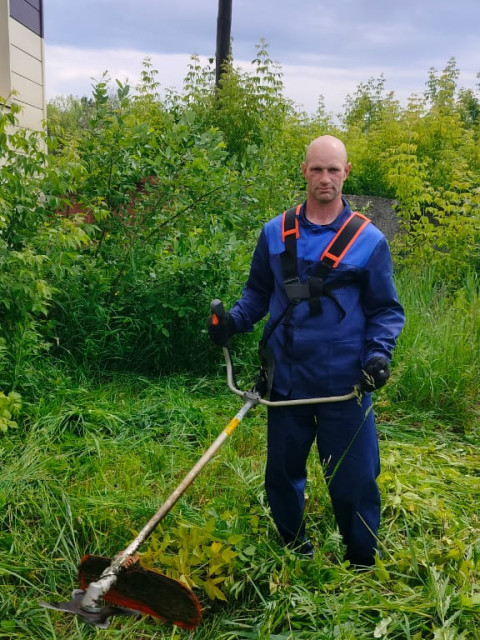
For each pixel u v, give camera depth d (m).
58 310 5.18
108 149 5.39
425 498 3.60
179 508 3.28
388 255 2.67
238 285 5.47
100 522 3.11
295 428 2.81
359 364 2.70
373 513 2.88
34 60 7.34
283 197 7.44
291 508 2.96
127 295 5.37
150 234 5.58
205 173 5.53
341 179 2.61
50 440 3.84
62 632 2.59
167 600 2.17
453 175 8.70
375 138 10.59
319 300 2.64
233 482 3.61
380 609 2.59
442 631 2.45
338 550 3.08
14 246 4.38
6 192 4.23
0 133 4.11
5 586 2.73
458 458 4.29
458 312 6.04
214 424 4.28
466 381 5.10
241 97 9.52
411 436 4.54
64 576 2.87
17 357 4.28
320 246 2.65
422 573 2.89
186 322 5.29
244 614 2.71
